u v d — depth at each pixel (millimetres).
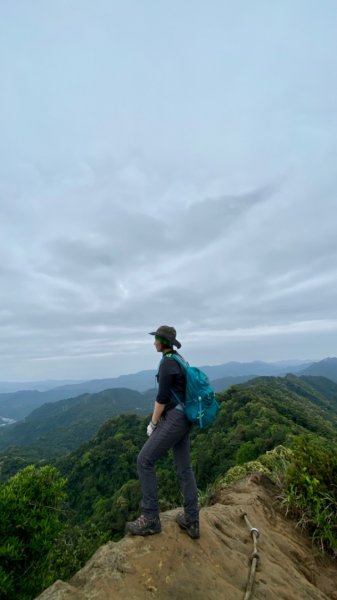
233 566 3748
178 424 3641
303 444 6492
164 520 4047
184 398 3707
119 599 2883
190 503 3824
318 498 5484
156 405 3637
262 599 3441
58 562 7680
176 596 3066
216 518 4637
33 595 4871
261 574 3807
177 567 3369
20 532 5078
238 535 4492
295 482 5898
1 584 4422
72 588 3000
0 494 5246
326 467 5934
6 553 4594
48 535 5160
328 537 5105
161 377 3650
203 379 3734
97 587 2973
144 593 3008
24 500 5234
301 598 3754
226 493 6262
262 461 7949
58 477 5949
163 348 3861
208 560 3643
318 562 4879
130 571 3186
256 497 5789
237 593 3361
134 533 3658
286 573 4062
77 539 8875
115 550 3424
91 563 3355
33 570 5008
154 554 3428
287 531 5262
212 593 3227
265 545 4512
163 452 3674
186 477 3854
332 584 4516
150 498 3664
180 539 3734
